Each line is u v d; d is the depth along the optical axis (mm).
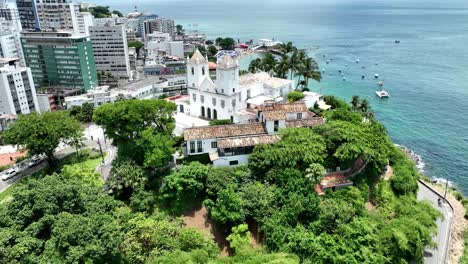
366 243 63344
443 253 71312
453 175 105062
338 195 74312
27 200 56438
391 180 87375
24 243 49625
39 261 48625
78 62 169875
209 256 61031
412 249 65750
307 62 137125
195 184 71750
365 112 117125
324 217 66438
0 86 135250
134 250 58906
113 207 64688
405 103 159750
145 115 84625
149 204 72688
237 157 81250
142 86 167625
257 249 64188
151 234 61469
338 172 81938
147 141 78062
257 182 74938
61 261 48562
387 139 99125
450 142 124000
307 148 77188
